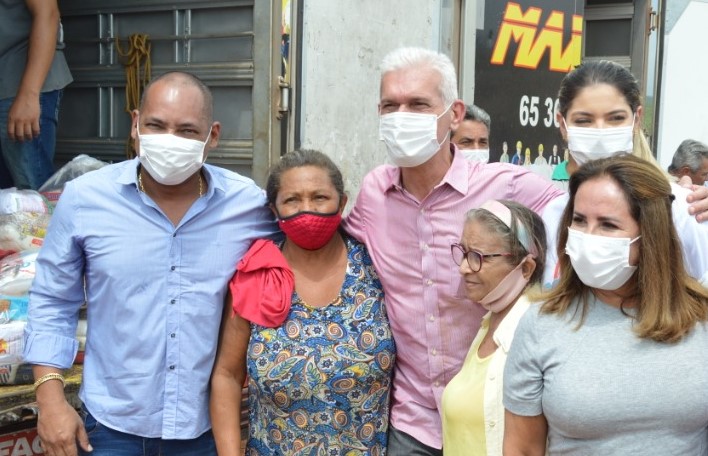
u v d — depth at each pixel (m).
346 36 3.73
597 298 1.88
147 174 2.34
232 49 3.41
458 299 2.41
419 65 2.38
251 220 2.45
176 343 2.32
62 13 3.82
